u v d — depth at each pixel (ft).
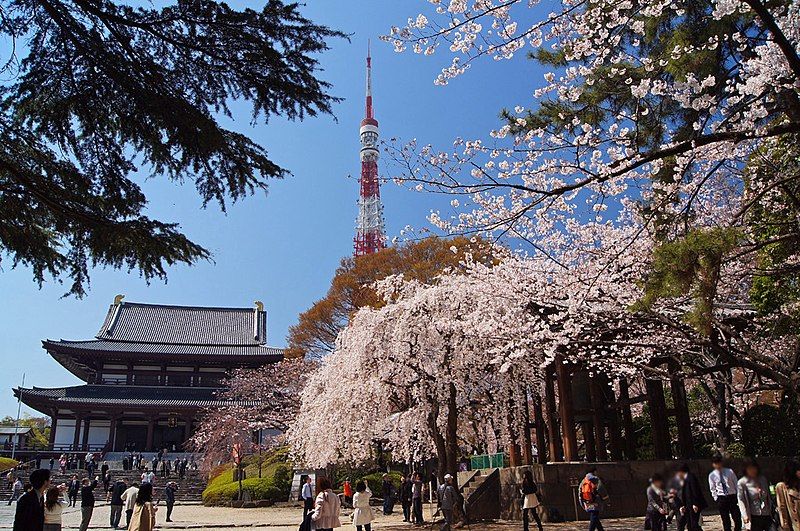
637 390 84.28
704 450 68.90
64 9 21.68
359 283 105.70
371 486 88.12
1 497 113.09
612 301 37.88
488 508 56.65
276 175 26.63
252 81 24.81
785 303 40.75
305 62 24.50
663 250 21.30
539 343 45.29
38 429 242.99
